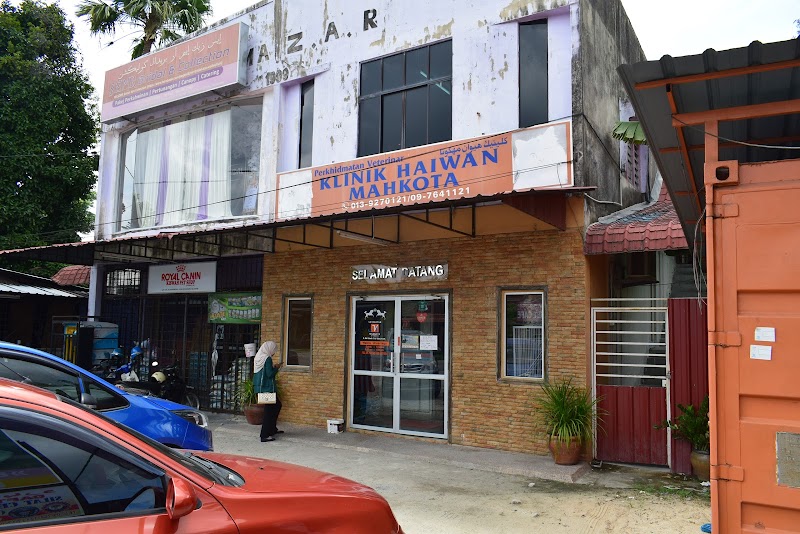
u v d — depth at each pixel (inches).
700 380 308.8
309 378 442.6
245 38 504.7
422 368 396.8
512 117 380.5
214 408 508.4
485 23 394.3
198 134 540.1
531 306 362.9
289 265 463.2
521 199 311.0
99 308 597.6
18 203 749.3
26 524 94.0
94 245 470.9
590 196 361.1
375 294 417.7
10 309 718.5
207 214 524.1
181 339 541.6
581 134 354.3
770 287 133.0
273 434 404.5
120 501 101.8
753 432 130.4
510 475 311.6
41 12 803.4
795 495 125.3
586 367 335.6
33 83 761.6
